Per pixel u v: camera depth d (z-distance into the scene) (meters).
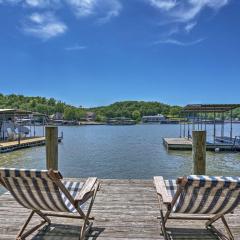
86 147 28.64
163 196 3.35
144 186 5.81
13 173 2.96
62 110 122.19
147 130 69.56
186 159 19.36
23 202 3.39
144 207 4.60
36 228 3.67
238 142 24.62
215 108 25.11
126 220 4.08
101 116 138.75
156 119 128.38
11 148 25.39
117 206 4.65
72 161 19.25
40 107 109.94
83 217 3.49
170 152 23.30
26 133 38.25
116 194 5.28
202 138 5.60
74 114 123.62
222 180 2.76
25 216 4.18
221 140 27.47
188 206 3.16
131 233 3.67
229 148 23.28
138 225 3.91
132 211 4.43
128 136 46.06
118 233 3.67
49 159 5.80
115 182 6.12
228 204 3.04
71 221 4.04
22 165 17.97
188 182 2.80
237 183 2.74
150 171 15.36
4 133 32.81
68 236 3.62
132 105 151.88
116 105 154.50
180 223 3.97
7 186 3.21
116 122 122.94
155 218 4.15
